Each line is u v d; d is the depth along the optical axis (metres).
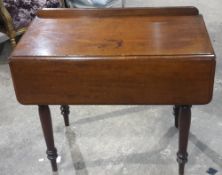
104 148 1.76
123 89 1.23
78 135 1.85
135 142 1.78
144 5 3.41
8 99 2.19
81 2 2.88
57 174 1.62
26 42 1.31
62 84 1.24
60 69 1.21
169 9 1.47
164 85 1.21
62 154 1.73
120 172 1.62
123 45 1.26
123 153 1.72
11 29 2.43
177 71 1.18
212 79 1.18
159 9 1.47
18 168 1.67
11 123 1.97
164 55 1.17
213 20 3.04
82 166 1.66
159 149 1.73
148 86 1.22
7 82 2.36
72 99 1.27
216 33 2.81
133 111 2.02
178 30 1.34
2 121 2.00
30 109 2.09
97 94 1.25
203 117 1.93
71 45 1.28
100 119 1.97
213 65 1.16
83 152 1.74
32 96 1.28
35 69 1.21
